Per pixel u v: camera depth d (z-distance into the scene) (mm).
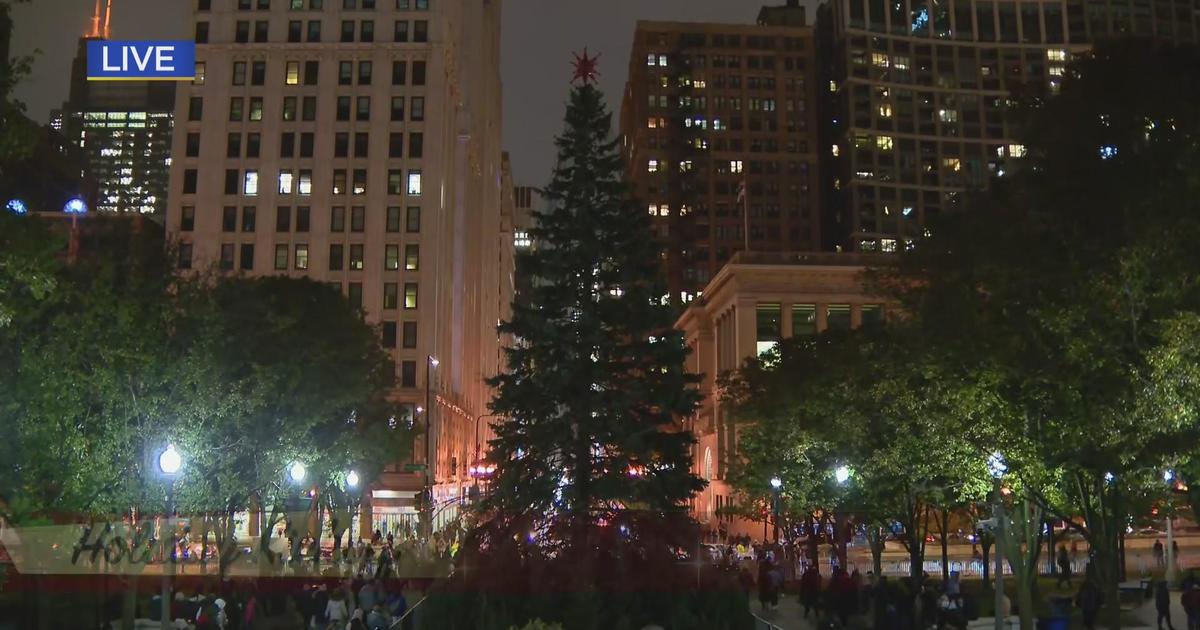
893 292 31047
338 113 106500
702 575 21062
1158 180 21344
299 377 37406
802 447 38938
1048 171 23531
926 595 29000
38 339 24734
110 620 28156
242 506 35812
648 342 27297
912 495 34000
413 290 103312
